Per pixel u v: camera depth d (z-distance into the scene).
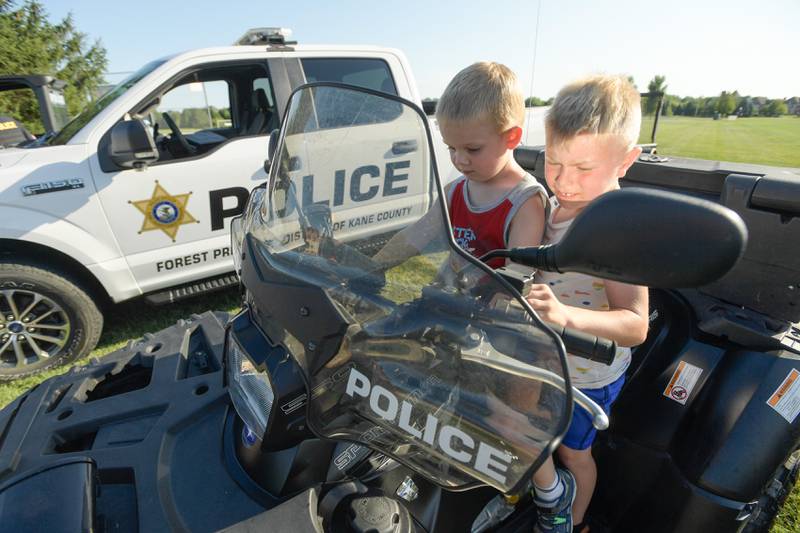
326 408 0.96
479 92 1.27
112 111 3.20
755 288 1.54
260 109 3.82
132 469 1.22
